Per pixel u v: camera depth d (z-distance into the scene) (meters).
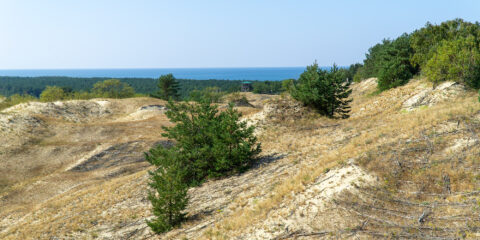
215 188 19.58
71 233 18.17
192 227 14.70
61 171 35.00
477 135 14.12
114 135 46.34
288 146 24.64
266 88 189.12
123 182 27.34
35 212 24.39
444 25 46.03
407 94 35.34
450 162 12.74
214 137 21.92
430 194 11.39
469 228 9.23
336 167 14.81
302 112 32.81
